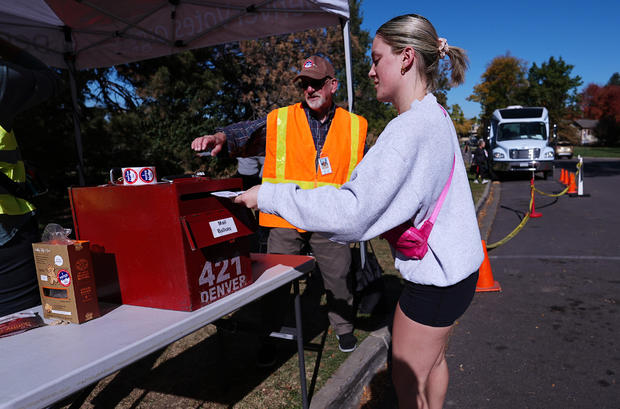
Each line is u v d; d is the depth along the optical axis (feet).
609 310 12.46
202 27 14.38
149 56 16.43
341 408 7.91
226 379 8.05
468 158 67.00
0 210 5.08
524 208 32.94
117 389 8.32
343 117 9.17
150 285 4.60
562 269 16.61
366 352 9.35
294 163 8.97
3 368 3.36
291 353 9.65
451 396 8.47
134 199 4.51
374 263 11.42
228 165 44.80
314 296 13.25
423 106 4.24
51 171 31.45
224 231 4.78
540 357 9.88
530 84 191.21
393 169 3.77
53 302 4.43
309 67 8.50
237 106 60.13
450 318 4.48
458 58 4.64
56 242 4.46
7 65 4.85
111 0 12.79
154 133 41.19
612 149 188.75
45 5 12.89
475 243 4.40
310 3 12.31
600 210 30.25
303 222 3.98
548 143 56.24
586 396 8.24
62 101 29.86
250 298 5.09
